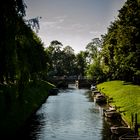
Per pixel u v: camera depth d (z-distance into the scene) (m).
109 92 82.62
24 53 41.62
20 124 42.56
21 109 49.53
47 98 86.50
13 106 47.06
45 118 52.09
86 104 72.38
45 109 63.12
